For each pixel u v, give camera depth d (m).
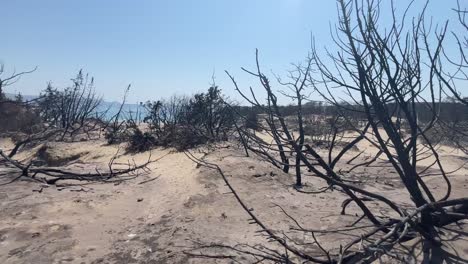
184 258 4.09
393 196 6.67
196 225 5.08
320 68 4.30
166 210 5.80
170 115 15.28
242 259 4.04
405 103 3.86
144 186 7.45
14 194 6.47
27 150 14.73
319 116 14.27
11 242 4.57
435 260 3.42
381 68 3.84
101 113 20.45
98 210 5.86
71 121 19.05
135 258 4.18
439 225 3.96
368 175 8.30
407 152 4.00
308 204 6.10
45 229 4.97
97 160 11.72
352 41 3.82
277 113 5.27
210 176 7.35
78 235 4.84
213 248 4.34
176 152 10.99
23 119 19.03
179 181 7.59
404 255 3.56
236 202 6.05
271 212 5.65
